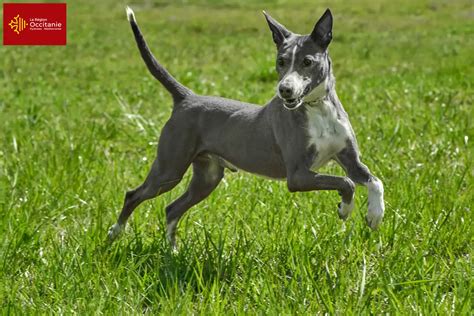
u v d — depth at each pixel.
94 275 9.05
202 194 10.83
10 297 8.64
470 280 8.62
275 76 22.89
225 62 26.78
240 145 10.06
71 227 11.05
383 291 8.62
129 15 10.53
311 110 9.33
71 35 34.31
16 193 12.37
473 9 38.09
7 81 24.00
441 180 12.30
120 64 26.97
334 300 8.49
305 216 10.78
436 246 9.91
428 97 18.47
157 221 11.22
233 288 9.08
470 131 15.09
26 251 10.05
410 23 34.94
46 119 17.97
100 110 19.08
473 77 20.66
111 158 14.66
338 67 25.17
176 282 8.66
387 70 24.08
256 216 10.94
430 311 8.01
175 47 30.69
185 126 10.39
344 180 9.06
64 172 13.22
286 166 9.59
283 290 8.72
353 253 9.58
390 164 13.27
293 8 41.53
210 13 40.72
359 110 17.45
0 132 16.95
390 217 10.59
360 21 36.03
